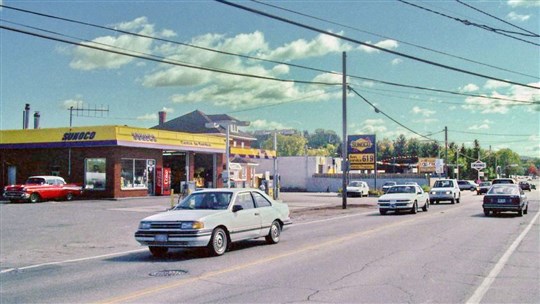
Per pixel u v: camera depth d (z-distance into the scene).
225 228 13.28
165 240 12.52
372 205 38.00
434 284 9.26
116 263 12.46
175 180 50.72
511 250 13.59
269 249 14.12
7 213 27.75
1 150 44.09
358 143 64.81
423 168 97.12
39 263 12.88
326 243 15.27
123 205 33.47
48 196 36.84
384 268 10.88
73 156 41.25
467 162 131.12
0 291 9.34
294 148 177.62
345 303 7.91
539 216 26.06
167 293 8.79
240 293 8.67
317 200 46.22
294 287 9.09
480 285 9.18
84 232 19.91
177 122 73.94
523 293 8.56
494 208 25.86
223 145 51.78
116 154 39.59
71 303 8.23
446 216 26.09
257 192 15.20
